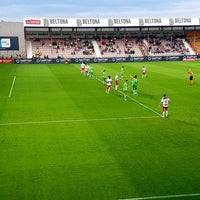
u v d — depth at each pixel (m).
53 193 15.39
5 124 26.42
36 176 17.09
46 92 40.31
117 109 31.22
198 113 29.56
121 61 84.69
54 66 73.75
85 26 88.56
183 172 17.41
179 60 86.69
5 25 85.62
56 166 18.28
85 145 21.47
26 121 27.25
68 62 82.19
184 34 100.25
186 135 23.36
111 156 19.61
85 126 25.70
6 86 44.94
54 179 16.75
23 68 68.88
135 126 25.62
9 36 86.00
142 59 85.62
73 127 25.47
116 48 92.06
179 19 92.69
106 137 23.02
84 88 43.19
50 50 88.69
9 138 22.97
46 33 93.31
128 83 47.16
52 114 29.48
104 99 36.06
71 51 89.12
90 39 94.88
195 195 15.09
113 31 96.88
